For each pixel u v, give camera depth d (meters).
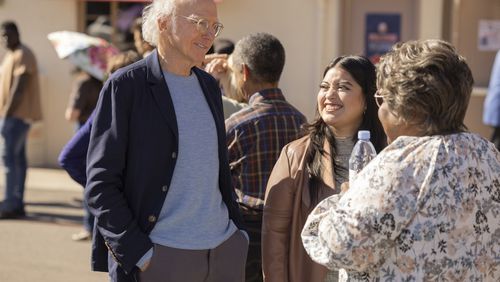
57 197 9.38
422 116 2.54
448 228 2.46
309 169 3.41
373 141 3.43
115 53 7.51
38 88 8.40
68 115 7.40
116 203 3.16
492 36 10.05
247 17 10.28
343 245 2.50
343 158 3.43
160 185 3.22
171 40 3.28
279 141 3.97
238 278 3.46
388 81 2.57
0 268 6.55
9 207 8.34
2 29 8.27
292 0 10.16
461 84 2.54
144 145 3.20
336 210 2.56
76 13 10.81
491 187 2.54
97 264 3.37
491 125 9.33
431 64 2.50
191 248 3.25
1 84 8.39
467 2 10.03
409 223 2.47
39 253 7.05
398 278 2.49
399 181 2.47
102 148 3.18
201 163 3.30
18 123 8.23
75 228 7.99
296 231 3.39
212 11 3.26
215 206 3.37
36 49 10.91
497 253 2.55
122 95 3.19
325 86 3.43
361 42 10.38
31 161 10.93
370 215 2.47
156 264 3.20
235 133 3.95
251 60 4.01
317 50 10.13
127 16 10.80
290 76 10.23
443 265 2.46
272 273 3.40
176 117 3.27
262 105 4.00
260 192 3.94
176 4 3.25
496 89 9.26
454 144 2.52
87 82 7.40
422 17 9.84
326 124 3.46
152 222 3.21
